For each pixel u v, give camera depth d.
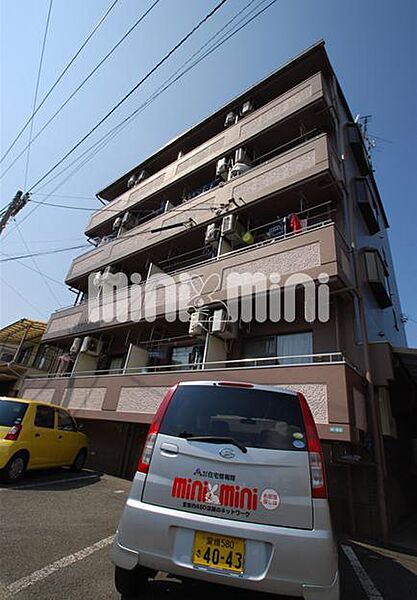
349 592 3.07
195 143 13.75
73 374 11.17
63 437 6.87
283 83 11.00
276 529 1.93
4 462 5.26
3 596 2.25
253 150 10.47
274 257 7.22
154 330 10.43
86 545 3.34
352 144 10.09
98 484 6.52
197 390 2.68
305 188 7.99
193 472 2.18
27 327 16.44
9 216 10.09
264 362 7.41
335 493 5.71
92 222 16.36
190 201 10.87
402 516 6.85
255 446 2.24
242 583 1.86
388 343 6.28
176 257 11.22
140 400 7.69
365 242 8.98
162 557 1.97
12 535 3.32
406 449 8.76
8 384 17.55
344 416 4.78
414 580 3.47
